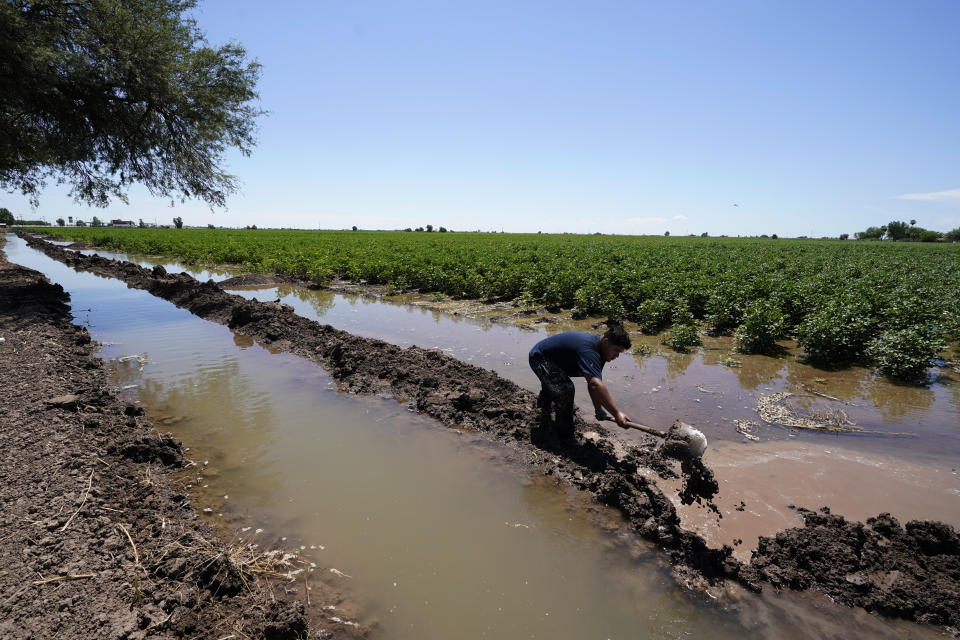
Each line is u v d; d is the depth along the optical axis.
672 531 4.00
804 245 55.41
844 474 5.00
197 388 7.48
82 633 2.72
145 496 4.32
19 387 6.45
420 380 7.36
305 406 6.79
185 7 15.03
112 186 16.61
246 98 15.83
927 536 3.71
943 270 22.17
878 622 3.15
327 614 3.17
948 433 6.10
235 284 20.02
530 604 3.29
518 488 4.75
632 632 3.06
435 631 3.06
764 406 6.91
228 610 3.14
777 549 3.72
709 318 12.32
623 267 20.39
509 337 11.15
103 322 12.34
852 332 9.48
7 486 4.12
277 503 4.44
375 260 22.70
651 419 6.45
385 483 4.81
